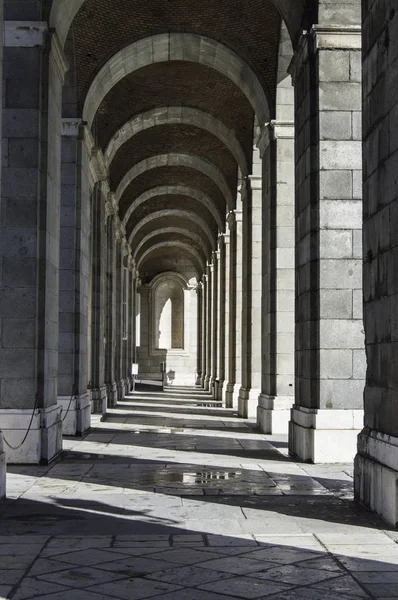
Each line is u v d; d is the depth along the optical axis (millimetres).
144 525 9195
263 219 22484
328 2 15336
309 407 15266
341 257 15141
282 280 20969
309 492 11586
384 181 10008
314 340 15297
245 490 11734
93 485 12148
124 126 28375
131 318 49531
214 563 7465
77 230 20297
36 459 14430
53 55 15617
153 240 57375
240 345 32094
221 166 33875
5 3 15156
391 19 9750
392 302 9609
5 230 14766
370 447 10336
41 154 15086
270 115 21266
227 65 23047
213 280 44969
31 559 7602
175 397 40531
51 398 15633
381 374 10133
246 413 26109
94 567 7309
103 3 21281
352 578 6965
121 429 22000
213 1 21766
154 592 6512
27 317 14672
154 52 23219
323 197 15195
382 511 9602
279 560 7594
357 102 15289
